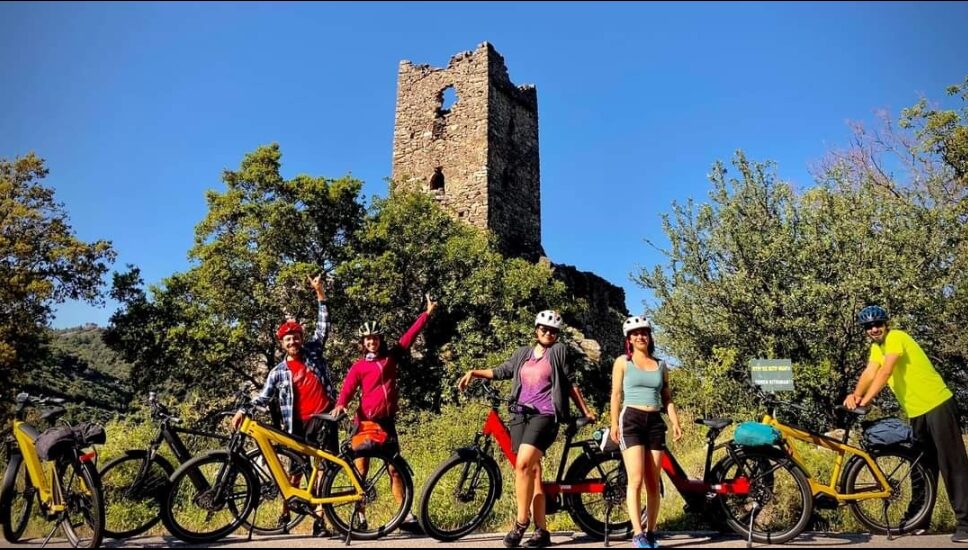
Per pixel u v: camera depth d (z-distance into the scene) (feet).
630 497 16.37
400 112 93.66
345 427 35.32
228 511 20.58
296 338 21.08
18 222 69.21
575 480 18.15
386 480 23.56
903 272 32.53
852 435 26.16
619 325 97.40
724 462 18.20
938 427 17.28
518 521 17.01
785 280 35.94
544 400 17.52
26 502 18.76
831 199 35.63
